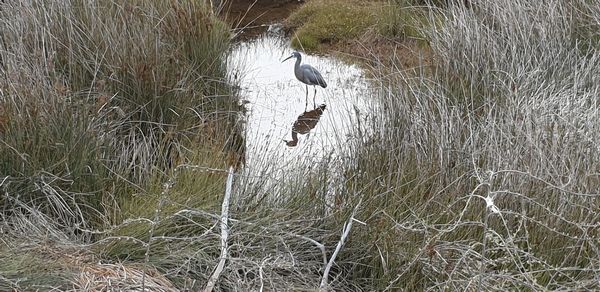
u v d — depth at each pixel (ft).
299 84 33.58
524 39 28.27
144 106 24.82
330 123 28.78
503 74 26.50
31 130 20.27
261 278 15.25
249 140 26.76
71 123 20.90
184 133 24.79
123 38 25.73
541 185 18.15
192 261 17.53
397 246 17.79
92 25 25.99
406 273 17.17
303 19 42.83
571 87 26.05
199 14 29.37
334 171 21.30
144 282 15.94
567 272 16.66
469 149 20.26
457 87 26.37
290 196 19.88
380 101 24.22
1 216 19.07
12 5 26.89
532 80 25.76
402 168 19.94
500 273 15.80
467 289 15.64
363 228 18.66
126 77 25.21
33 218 18.99
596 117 21.47
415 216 17.63
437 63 27.76
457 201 17.75
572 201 17.83
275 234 18.31
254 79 34.01
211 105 28.07
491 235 15.79
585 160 19.11
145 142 22.61
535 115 21.97
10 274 15.83
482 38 28.19
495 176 18.39
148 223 18.25
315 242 17.17
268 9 46.60
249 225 18.28
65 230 19.25
